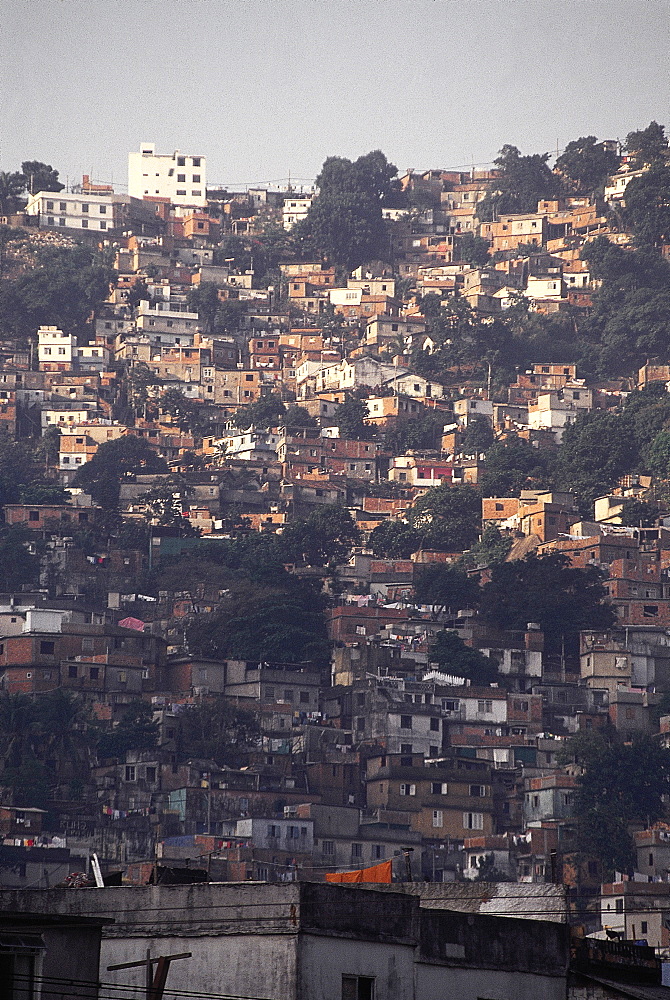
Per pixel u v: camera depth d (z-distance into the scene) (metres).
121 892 125.19
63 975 106.06
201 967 120.88
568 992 131.38
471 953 126.94
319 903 120.81
